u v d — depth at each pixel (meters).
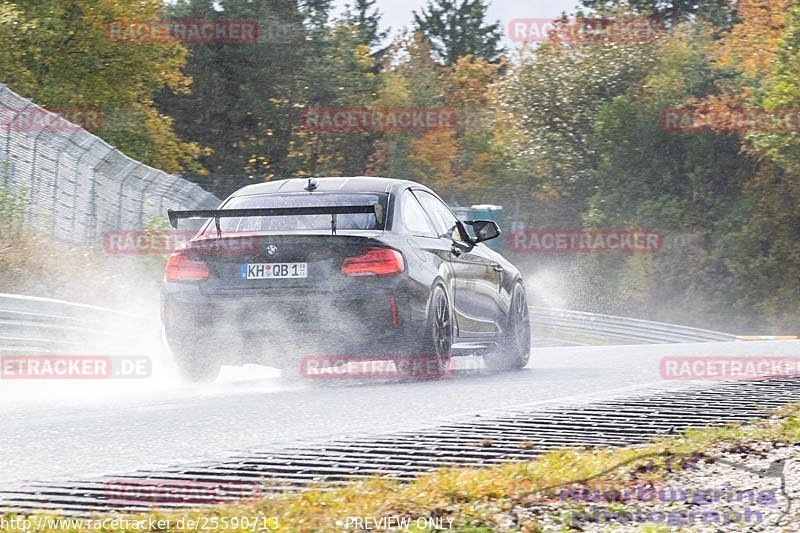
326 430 20.20
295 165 172.62
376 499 14.30
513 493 14.62
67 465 17.25
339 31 184.00
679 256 152.75
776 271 149.50
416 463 17.28
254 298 28.33
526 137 166.75
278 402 24.50
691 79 159.62
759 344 41.91
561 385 27.56
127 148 135.25
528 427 20.59
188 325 28.91
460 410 22.84
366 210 27.94
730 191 154.75
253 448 18.36
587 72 166.50
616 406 23.16
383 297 28.06
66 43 131.00
